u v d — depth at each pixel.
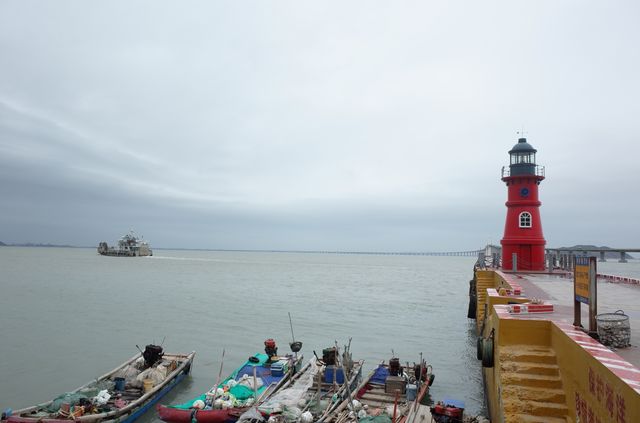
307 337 35.59
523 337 11.92
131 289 67.62
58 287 68.12
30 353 28.67
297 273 125.31
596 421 7.89
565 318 12.37
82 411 16.81
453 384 24.42
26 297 55.38
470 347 33.16
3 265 130.38
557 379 10.52
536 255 38.47
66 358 27.70
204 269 133.62
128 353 29.20
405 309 52.22
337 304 55.41
